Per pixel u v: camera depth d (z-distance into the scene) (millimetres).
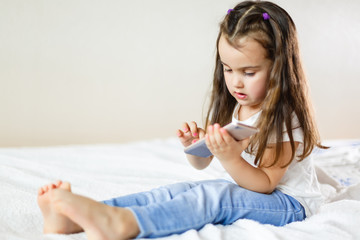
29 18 2824
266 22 1123
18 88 2857
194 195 1040
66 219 1002
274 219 1118
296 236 1004
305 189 1184
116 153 2010
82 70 2961
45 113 2924
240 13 1146
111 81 3025
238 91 1151
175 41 3094
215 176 1634
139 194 1078
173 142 2391
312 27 3133
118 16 2982
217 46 1216
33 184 1461
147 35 3047
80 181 1502
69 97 2959
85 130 3014
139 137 3119
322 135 3230
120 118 3072
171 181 1548
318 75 3184
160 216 966
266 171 1130
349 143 2250
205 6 3100
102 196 1354
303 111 1182
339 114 3250
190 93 3158
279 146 1130
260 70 1120
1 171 1546
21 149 2002
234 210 1067
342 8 3156
